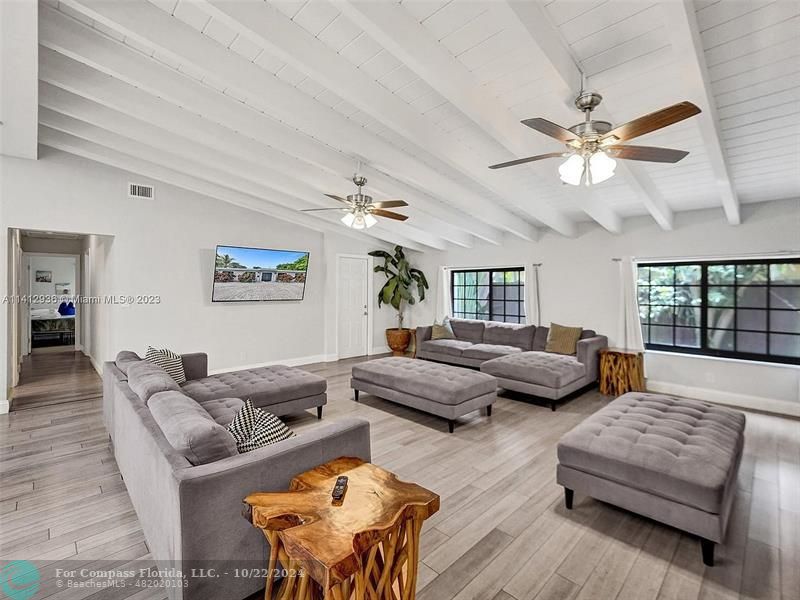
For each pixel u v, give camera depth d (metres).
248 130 3.41
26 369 6.51
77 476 2.87
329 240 7.29
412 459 3.19
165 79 2.92
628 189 4.41
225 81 2.60
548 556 2.04
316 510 1.52
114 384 2.92
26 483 2.77
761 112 2.66
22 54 2.29
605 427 2.58
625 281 5.42
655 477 2.12
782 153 3.26
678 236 5.06
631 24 2.03
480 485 2.78
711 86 2.39
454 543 2.15
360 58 2.52
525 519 2.38
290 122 3.03
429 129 3.22
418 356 7.15
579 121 2.96
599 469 2.32
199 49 2.48
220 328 5.95
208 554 1.57
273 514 1.47
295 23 2.28
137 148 4.23
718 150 2.92
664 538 2.20
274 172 4.83
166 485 1.64
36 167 4.43
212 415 2.95
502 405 4.69
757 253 4.50
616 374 5.02
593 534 2.23
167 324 5.44
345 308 7.66
